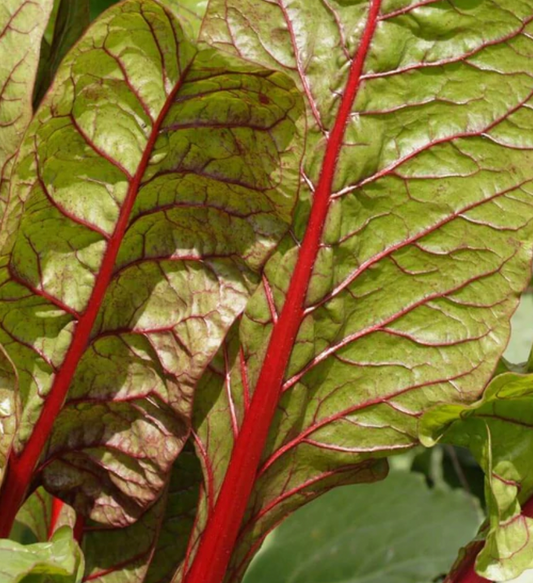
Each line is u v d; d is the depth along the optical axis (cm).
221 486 110
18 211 105
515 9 108
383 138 109
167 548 118
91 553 116
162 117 106
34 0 108
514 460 111
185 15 114
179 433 110
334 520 138
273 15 108
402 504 138
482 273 110
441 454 141
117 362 110
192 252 109
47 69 117
